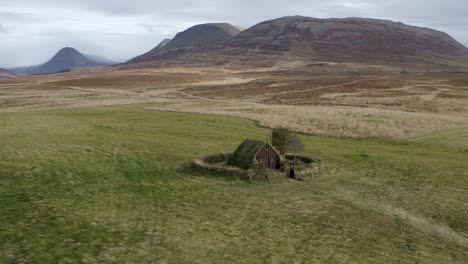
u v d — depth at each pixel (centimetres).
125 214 2738
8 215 2547
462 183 3778
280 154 4119
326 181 3775
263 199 3231
